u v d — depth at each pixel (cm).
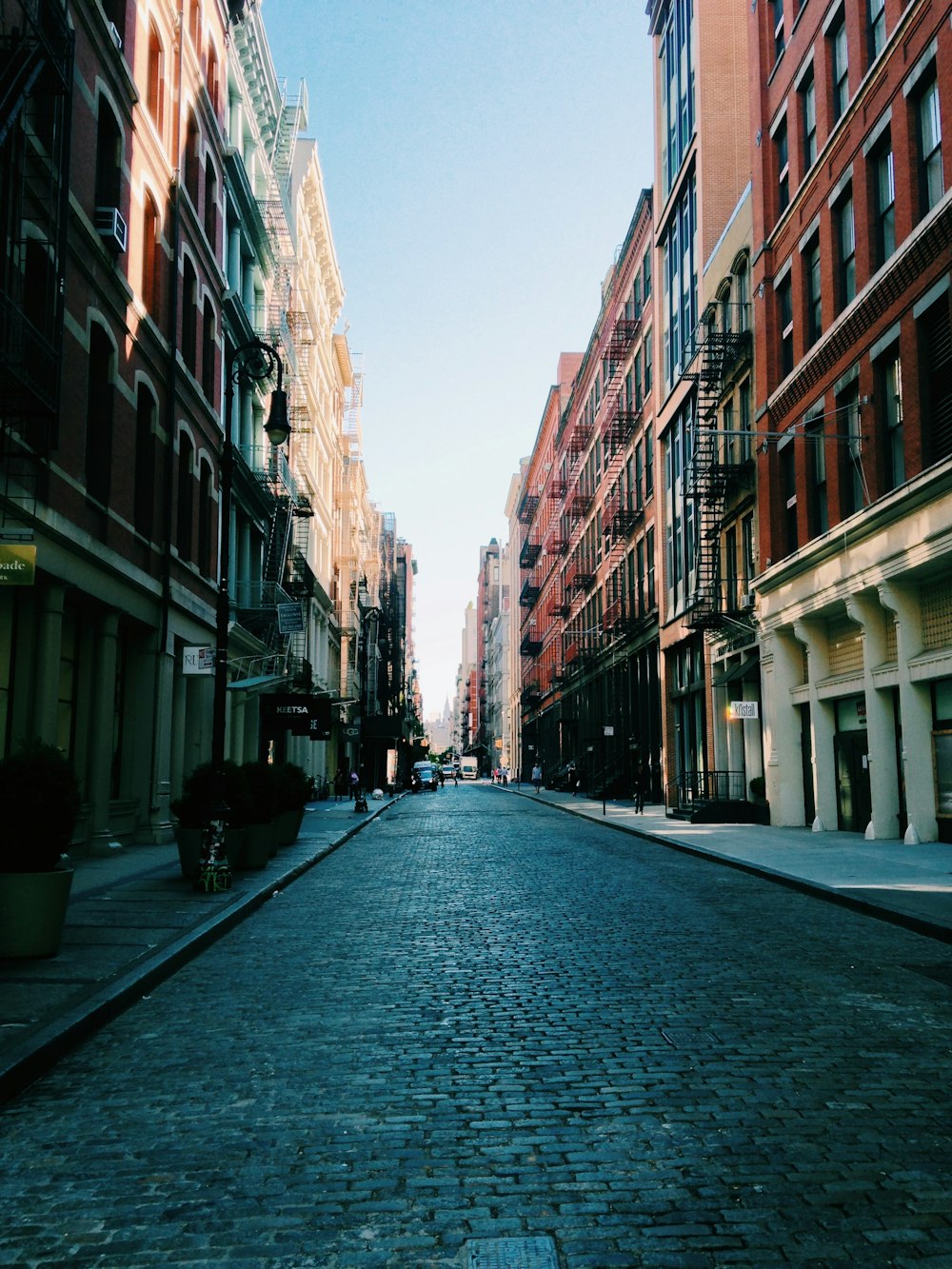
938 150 1875
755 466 2925
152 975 883
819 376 2409
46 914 938
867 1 2172
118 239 1906
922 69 1884
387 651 10044
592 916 1262
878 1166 481
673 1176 472
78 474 1797
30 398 1380
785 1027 730
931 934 1094
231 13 3123
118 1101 589
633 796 4709
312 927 1206
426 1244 410
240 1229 425
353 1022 757
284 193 4094
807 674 2675
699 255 3516
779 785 2720
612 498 5250
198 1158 502
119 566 1997
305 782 2362
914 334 1925
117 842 2044
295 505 4125
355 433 6931
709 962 966
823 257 2383
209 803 1454
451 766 15188
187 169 2641
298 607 3097
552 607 7319
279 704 3653
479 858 2075
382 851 2266
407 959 1003
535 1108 566
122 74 2016
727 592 3152
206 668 1809
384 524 10975
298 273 4441
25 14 1341
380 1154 504
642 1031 722
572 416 6831
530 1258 397
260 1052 685
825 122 2370
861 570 2162
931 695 2017
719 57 3544
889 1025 735
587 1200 449
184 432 2544
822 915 1255
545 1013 777
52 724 1708
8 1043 650
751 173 2919
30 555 1236
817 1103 569
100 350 1975
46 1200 456
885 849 1948
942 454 1853
